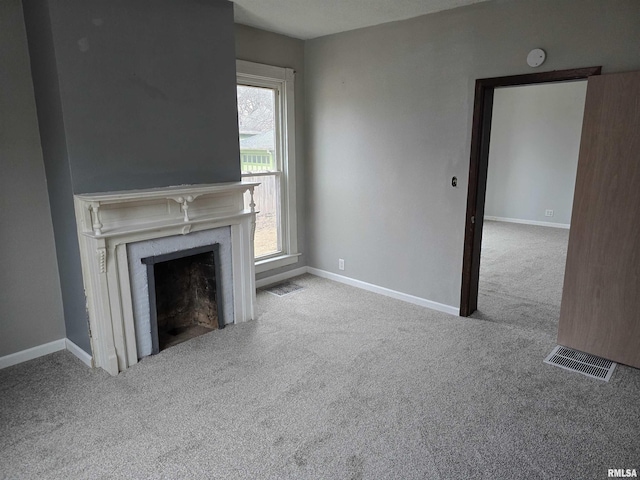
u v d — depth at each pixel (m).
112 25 2.61
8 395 2.54
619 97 2.60
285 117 4.38
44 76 2.57
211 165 3.29
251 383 2.66
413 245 3.94
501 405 2.41
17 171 2.76
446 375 2.74
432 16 3.46
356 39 3.99
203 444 2.12
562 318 3.07
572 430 2.19
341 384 2.64
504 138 8.04
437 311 3.84
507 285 4.54
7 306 2.83
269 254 4.62
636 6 2.56
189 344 3.19
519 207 8.09
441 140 3.57
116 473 1.93
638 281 2.70
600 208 2.77
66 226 2.77
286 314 3.78
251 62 3.93
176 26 2.93
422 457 2.01
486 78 3.24
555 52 2.91
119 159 2.75
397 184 3.95
